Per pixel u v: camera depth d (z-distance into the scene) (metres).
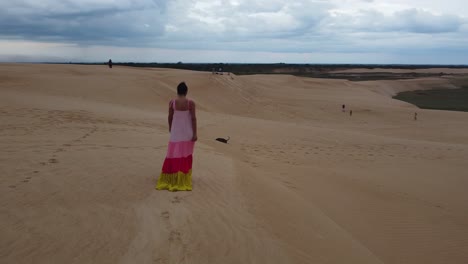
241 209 5.79
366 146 18.44
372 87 81.81
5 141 8.98
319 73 177.25
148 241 4.34
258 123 22.36
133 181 6.52
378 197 9.92
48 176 6.32
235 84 48.41
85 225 4.58
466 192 11.73
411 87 98.88
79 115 15.72
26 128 11.34
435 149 19.16
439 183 12.48
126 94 28.33
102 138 10.83
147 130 13.73
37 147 8.59
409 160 16.06
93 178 6.44
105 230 4.50
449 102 64.25
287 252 4.83
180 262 4.01
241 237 4.84
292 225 5.87
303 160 13.87
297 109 41.66
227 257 4.30
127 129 13.38
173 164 6.27
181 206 5.49
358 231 7.31
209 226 4.96
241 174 7.93
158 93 31.70
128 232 4.51
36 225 4.46
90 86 28.44
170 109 6.32
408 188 11.40
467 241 7.96
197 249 4.33
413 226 8.30
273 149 15.34
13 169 6.55
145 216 5.01
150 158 8.48
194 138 6.34
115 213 5.02
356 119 38.53
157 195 5.88
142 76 39.62
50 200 5.27
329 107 43.06
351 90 71.62
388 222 8.28
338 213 7.97
